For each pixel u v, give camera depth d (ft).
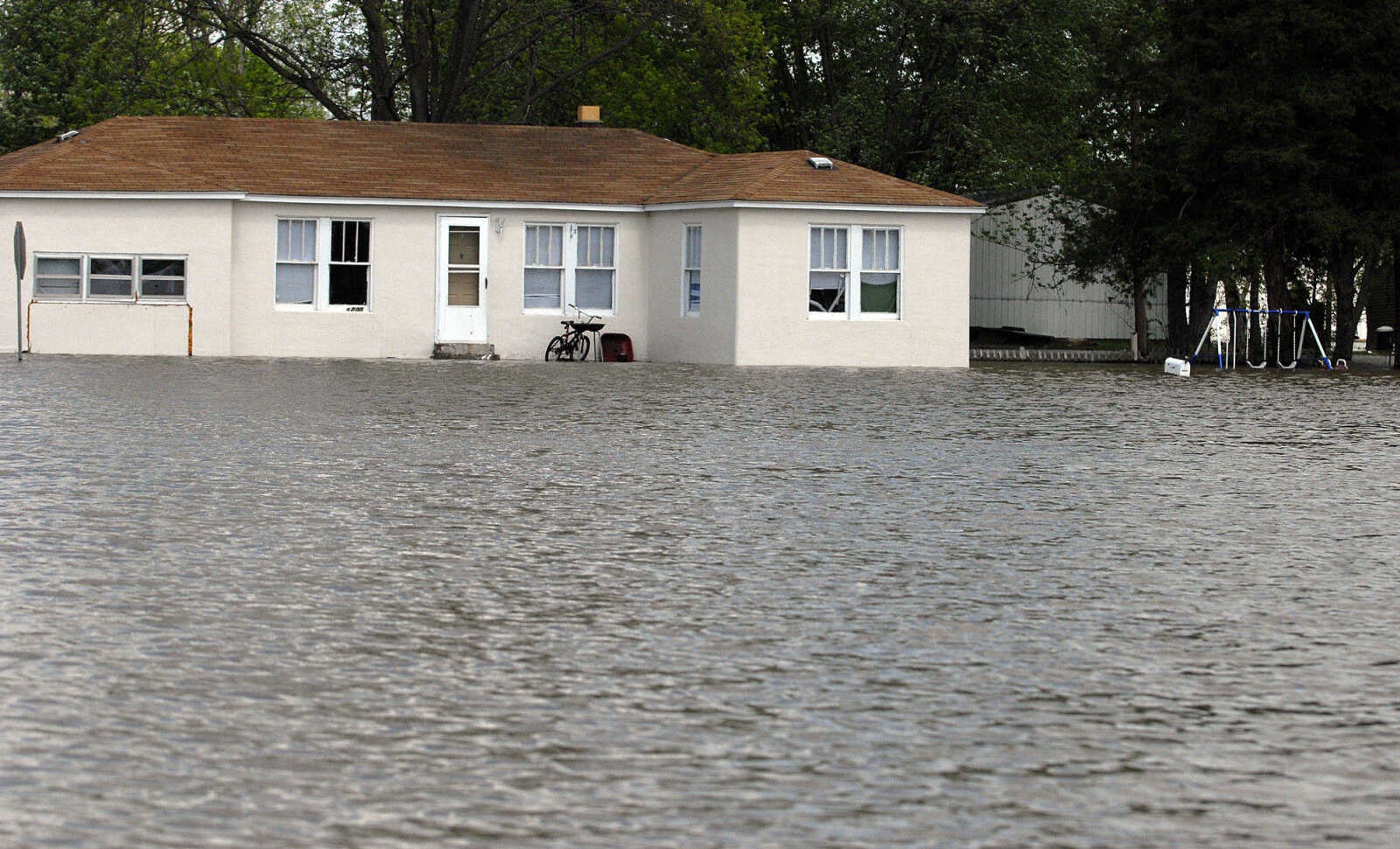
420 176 157.99
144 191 149.69
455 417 86.74
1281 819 25.59
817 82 265.54
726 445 75.72
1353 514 57.00
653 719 30.27
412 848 23.59
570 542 48.49
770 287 153.48
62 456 65.31
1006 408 102.42
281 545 46.75
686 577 43.55
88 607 38.14
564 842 24.00
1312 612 40.45
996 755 28.55
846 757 28.25
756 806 25.71
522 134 168.86
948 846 24.14
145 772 26.73
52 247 149.69
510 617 38.37
